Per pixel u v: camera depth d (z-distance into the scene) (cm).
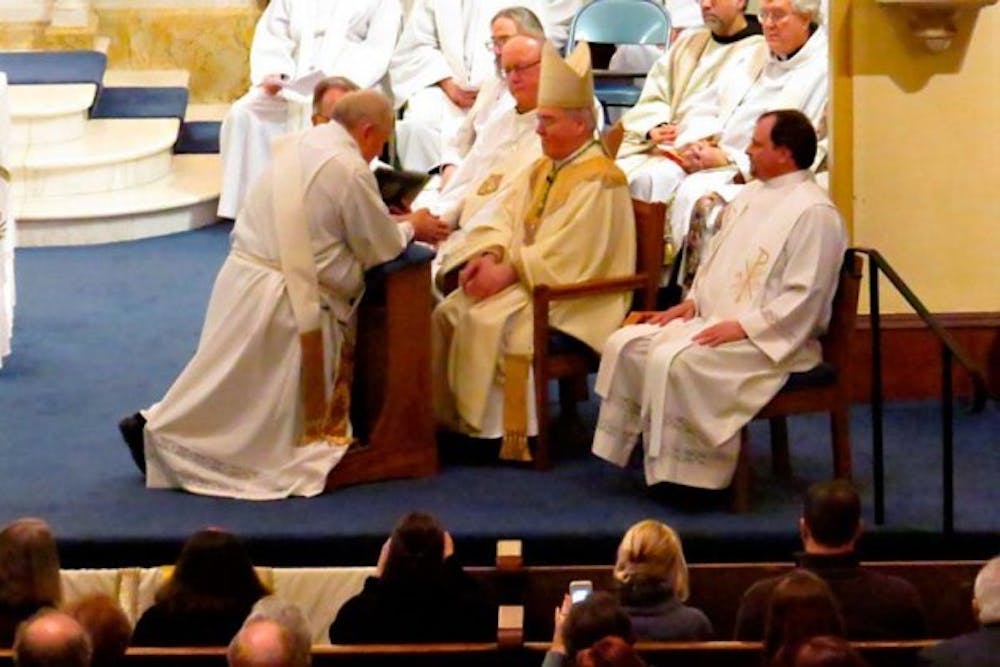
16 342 2130
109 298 2306
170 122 2839
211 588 1302
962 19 1812
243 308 1670
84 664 1039
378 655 1220
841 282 1620
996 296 1859
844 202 1841
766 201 1653
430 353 1697
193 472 1677
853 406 1856
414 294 1680
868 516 1595
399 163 2519
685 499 1633
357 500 1647
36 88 2780
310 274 1659
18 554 1265
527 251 1722
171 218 2630
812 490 1335
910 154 1834
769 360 1605
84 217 2556
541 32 2095
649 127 2108
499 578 1487
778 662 1066
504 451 1734
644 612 1295
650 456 1616
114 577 1509
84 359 2075
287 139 1698
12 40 3027
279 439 1670
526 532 1570
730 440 1593
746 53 2081
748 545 1567
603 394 1662
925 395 1869
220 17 3067
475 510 1617
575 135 1752
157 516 1617
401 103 2602
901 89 1823
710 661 1195
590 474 1708
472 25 2570
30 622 1054
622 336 1658
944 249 1850
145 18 3072
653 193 1986
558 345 1711
